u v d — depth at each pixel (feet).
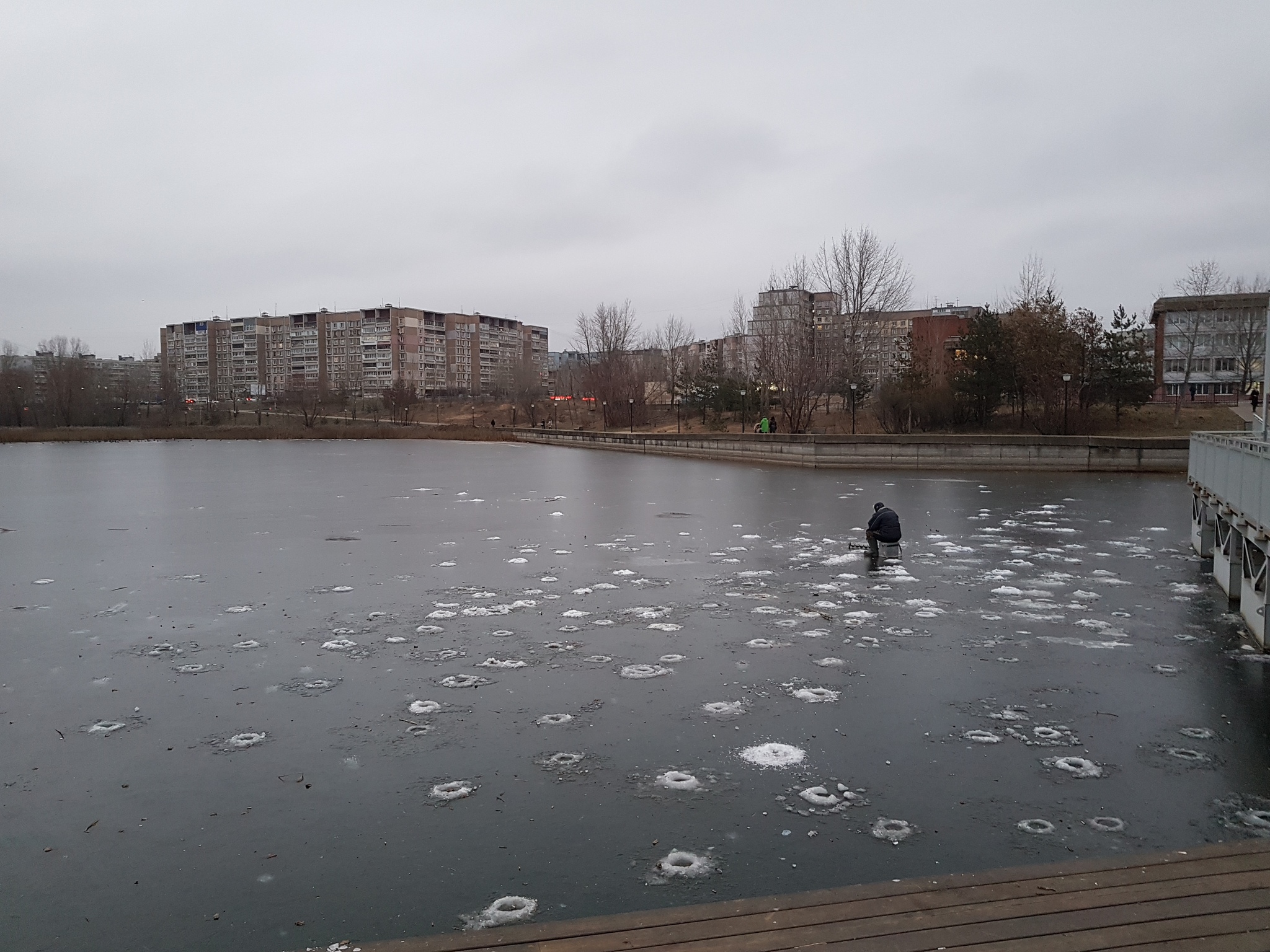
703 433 152.66
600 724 23.61
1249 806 18.69
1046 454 99.25
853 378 146.82
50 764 21.36
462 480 100.89
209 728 23.63
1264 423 40.09
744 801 19.08
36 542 56.59
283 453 166.50
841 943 12.88
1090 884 14.58
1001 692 25.99
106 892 15.83
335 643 31.60
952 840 17.26
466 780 20.25
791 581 41.55
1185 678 27.12
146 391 363.35
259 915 14.99
